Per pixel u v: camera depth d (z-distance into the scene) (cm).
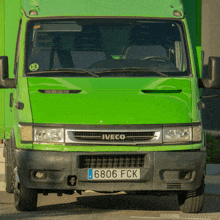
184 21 2475
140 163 2216
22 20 2459
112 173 2178
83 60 2372
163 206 2616
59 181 2191
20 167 2230
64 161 2177
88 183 2186
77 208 2512
